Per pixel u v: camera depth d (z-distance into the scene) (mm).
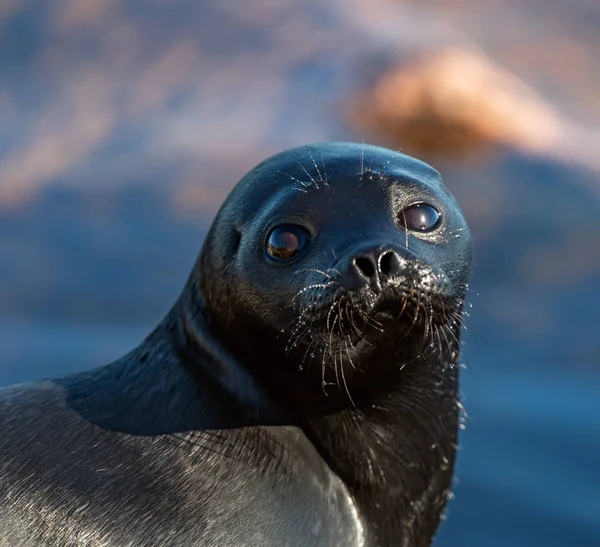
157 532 14961
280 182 16500
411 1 66062
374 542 16984
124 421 15938
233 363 16484
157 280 41438
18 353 35094
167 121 53938
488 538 24703
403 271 15031
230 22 60094
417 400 17016
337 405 16562
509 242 42344
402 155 17203
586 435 29297
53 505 14953
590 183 47781
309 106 53938
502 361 34250
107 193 47812
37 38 59594
